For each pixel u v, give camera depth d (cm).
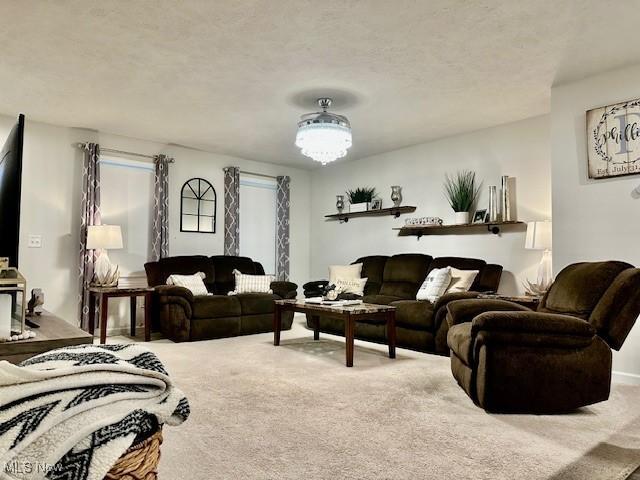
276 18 289
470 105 448
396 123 507
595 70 364
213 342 485
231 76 378
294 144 600
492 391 255
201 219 631
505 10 279
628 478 181
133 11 281
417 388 309
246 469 186
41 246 505
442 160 571
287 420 245
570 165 384
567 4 272
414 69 364
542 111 466
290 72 370
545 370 257
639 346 340
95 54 339
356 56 341
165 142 594
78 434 85
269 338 513
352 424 239
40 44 323
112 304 553
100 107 457
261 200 702
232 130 537
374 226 655
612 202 360
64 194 521
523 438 222
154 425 102
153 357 114
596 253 366
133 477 94
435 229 573
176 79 385
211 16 287
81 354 106
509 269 499
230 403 273
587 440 221
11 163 197
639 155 346
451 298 420
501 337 256
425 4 273
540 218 475
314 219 753
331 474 182
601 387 262
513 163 500
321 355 417
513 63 353
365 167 671
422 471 186
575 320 256
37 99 434
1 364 88
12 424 83
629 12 280
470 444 214
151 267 539
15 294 209
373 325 487
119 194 561
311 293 573
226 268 592
